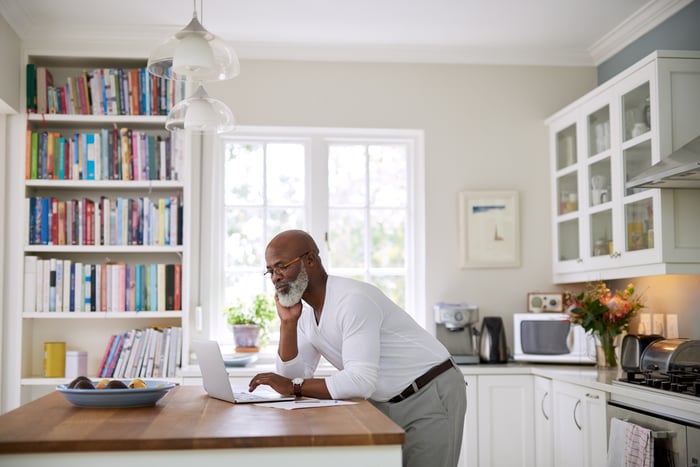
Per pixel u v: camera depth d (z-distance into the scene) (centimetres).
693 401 285
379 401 280
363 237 523
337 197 524
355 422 206
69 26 471
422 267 516
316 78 511
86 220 479
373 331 259
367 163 527
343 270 521
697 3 405
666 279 438
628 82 410
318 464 188
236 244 514
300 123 508
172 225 480
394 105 515
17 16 452
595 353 462
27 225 473
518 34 487
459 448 287
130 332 472
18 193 472
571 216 486
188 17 457
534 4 438
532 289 516
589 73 530
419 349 280
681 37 422
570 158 491
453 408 281
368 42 499
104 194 505
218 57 300
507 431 454
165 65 305
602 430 362
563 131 501
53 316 467
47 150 480
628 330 446
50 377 466
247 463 187
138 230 480
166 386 256
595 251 454
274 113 506
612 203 429
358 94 513
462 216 513
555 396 424
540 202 521
